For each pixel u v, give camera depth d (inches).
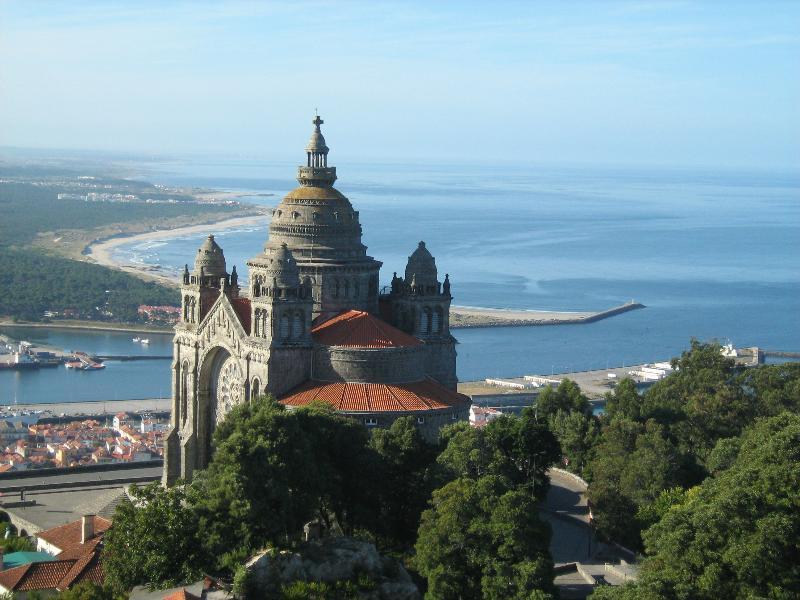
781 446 6934.1
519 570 6638.8
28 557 7721.5
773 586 6250.0
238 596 6368.1
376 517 7785.4
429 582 6815.9
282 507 7057.1
